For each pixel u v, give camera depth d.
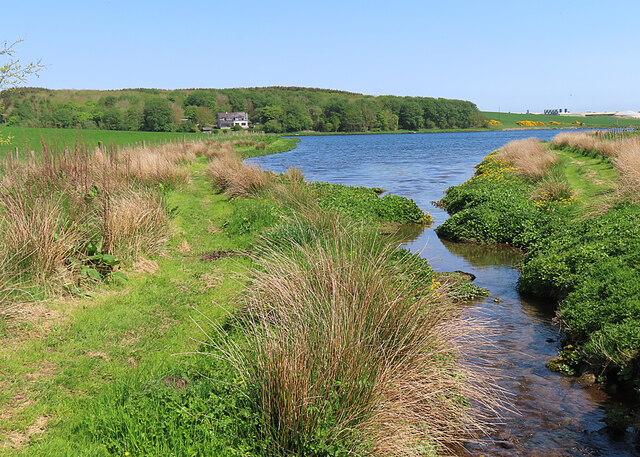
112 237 8.88
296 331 4.62
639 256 8.35
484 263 12.04
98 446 4.06
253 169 18.67
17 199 8.48
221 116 164.00
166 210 11.88
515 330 7.84
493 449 4.85
